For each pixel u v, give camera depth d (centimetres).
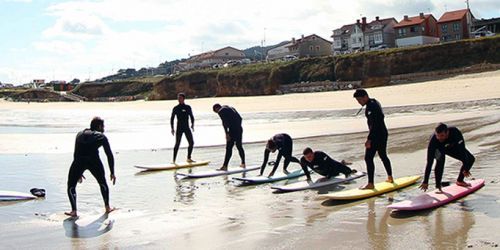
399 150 1495
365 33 10388
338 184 1048
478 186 889
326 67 7856
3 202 998
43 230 773
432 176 1061
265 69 8512
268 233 695
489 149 1316
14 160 1692
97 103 8700
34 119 4691
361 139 1894
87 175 1339
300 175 1189
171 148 1975
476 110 2762
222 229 733
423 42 9206
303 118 3322
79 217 855
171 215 845
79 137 882
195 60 16425
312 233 682
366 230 679
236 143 1324
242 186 1097
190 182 1184
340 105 4141
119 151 1923
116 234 734
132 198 1016
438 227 669
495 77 4934
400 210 764
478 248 573
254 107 4675
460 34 9112
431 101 3512
